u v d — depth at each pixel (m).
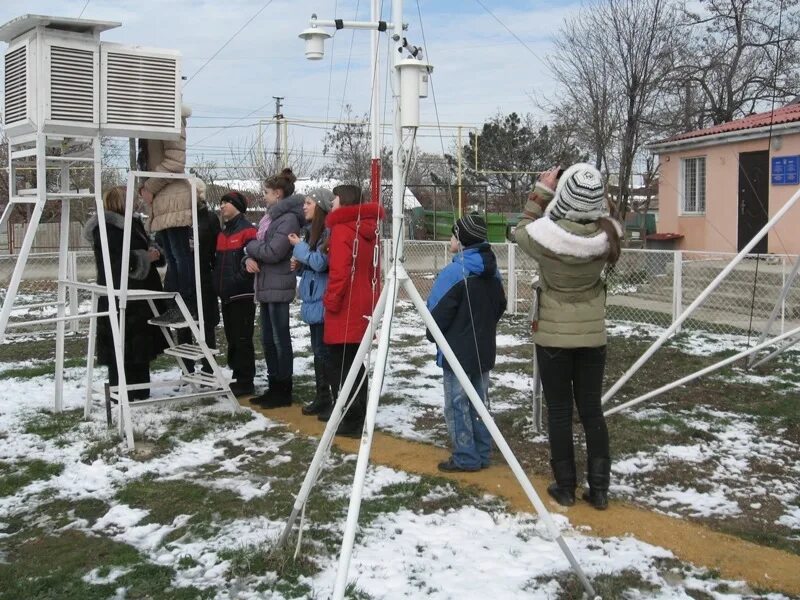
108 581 3.64
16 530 4.27
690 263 11.77
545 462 5.16
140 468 5.13
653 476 4.91
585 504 4.43
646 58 17.12
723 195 15.37
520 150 34.59
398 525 4.19
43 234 20.42
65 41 5.41
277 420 6.21
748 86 22.78
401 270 3.33
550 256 4.15
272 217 6.34
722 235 15.47
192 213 6.20
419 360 8.62
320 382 6.28
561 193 4.18
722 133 14.95
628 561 3.75
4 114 5.86
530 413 6.33
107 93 5.59
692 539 4.00
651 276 12.19
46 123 5.39
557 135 28.84
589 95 18.36
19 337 10.62
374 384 3.19
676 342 9.38
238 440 5.71
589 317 4.27
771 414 6.25
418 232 22.38
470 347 4.77
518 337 10.04
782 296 7.88
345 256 5.44
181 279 6.62
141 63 5.70
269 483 4.83
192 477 4.98
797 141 13.54
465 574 3.63
